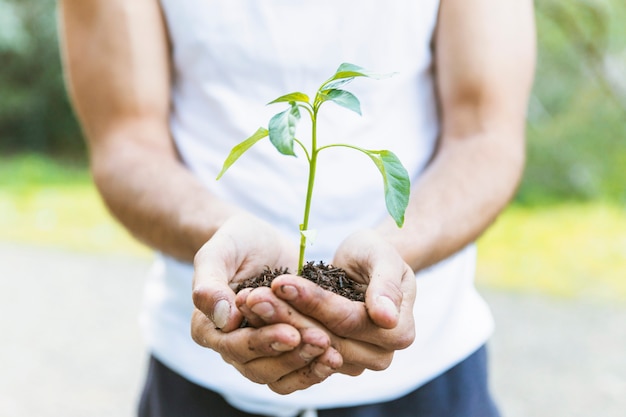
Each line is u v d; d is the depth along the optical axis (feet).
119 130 5.34
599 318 18.67
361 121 5.23
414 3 5.29
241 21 5.19
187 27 5.27
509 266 23.07
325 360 3.53
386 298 3.59
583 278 21.88
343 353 3.75
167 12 5.40
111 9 5.37
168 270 5.27
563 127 31.91
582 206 31.32
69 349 16.60
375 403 5.08
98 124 5.40
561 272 22.43
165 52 5.55
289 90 5.25
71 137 43.75
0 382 14.92
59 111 43.27
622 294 20.49
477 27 5.36
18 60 41.91
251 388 4.97
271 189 5.17
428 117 5.53
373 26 5.21
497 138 5.25
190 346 5.15
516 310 19.17
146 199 4.91
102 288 20.58
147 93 5.38
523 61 5.49
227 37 5.20
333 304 3.55
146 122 5.38
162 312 5.31
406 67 5.33
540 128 32.01
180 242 4.76
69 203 30.50
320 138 5.19
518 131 5.39
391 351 3.86
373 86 5.22
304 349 3.50
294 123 3.60
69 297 19.85
